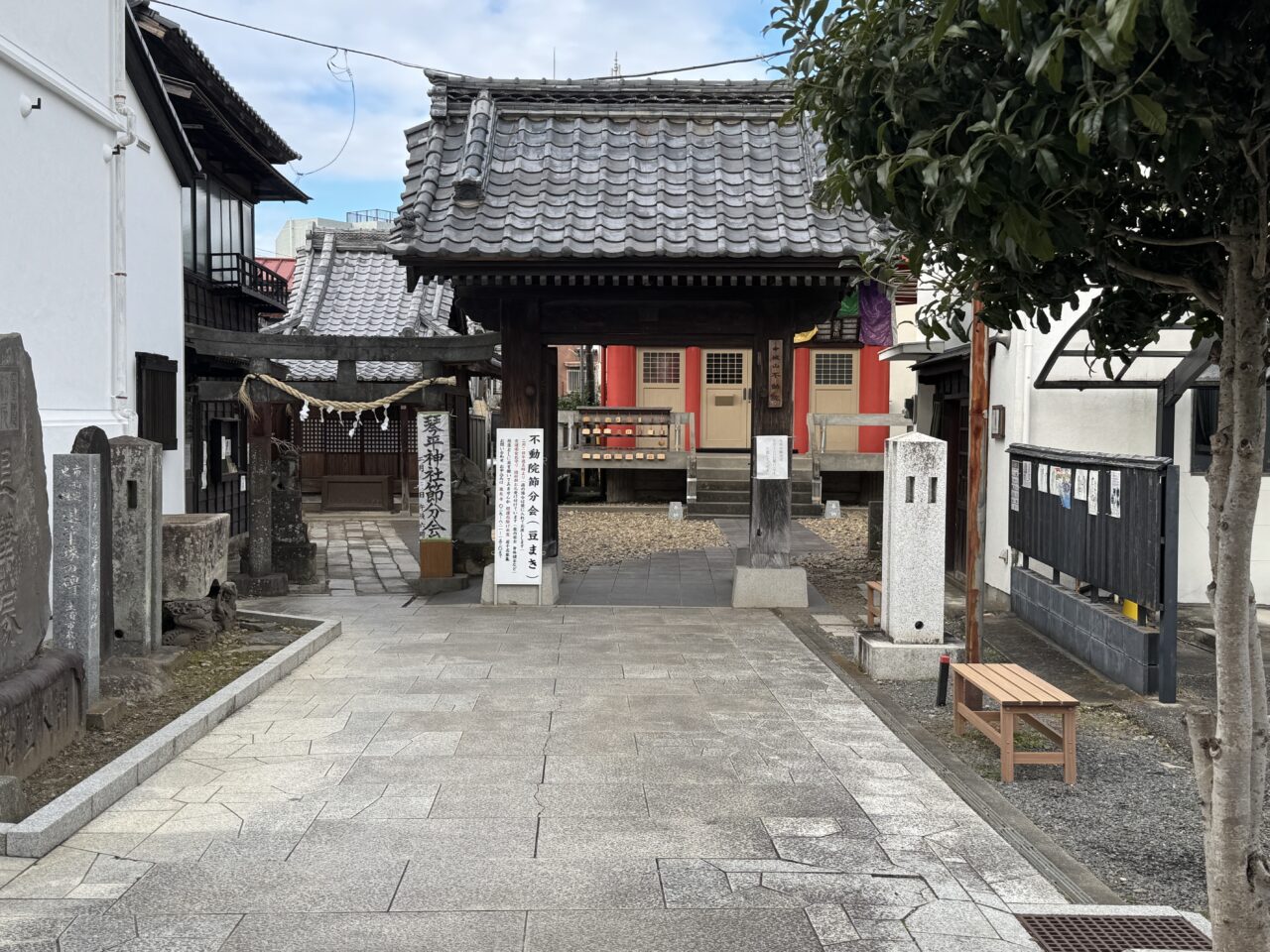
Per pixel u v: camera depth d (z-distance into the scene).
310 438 25.12
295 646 8.52
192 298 15.95
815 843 4.62
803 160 11.52
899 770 5.70
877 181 3.09
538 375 11.38
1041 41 2.43
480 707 6.96
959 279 3.85
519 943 3.65
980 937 3.74
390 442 25.11
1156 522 7.22
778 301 11.20
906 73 3.02
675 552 16.47
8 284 7.69
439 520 12.71
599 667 8.27
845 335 24.64
